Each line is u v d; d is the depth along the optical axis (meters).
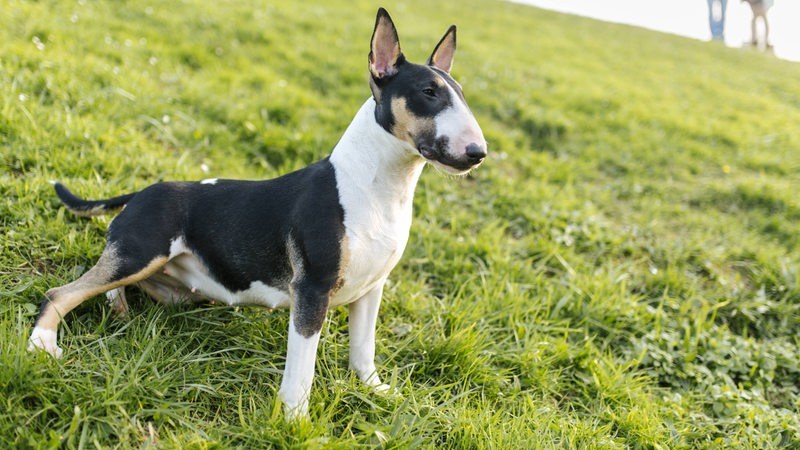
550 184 6.80
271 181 3.32
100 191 4.27
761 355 4.35
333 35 9.82
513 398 3.55
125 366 2.89
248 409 3.06
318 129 6.41
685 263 5.58
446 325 4.08
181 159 5.06
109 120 5.41
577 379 3.96
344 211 2.99
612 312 4.52
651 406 3.74
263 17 9.66
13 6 7.02
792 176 8.01
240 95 6.82
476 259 4.95
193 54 7.48
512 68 10.35
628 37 16.50
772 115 10.74
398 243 3.14
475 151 2.76
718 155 8.31
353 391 3.24
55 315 3.02
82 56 6.34
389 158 3.01
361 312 3.34
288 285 3.23
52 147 4.59
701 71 13.54
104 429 2.64
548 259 5.23
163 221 3.23
